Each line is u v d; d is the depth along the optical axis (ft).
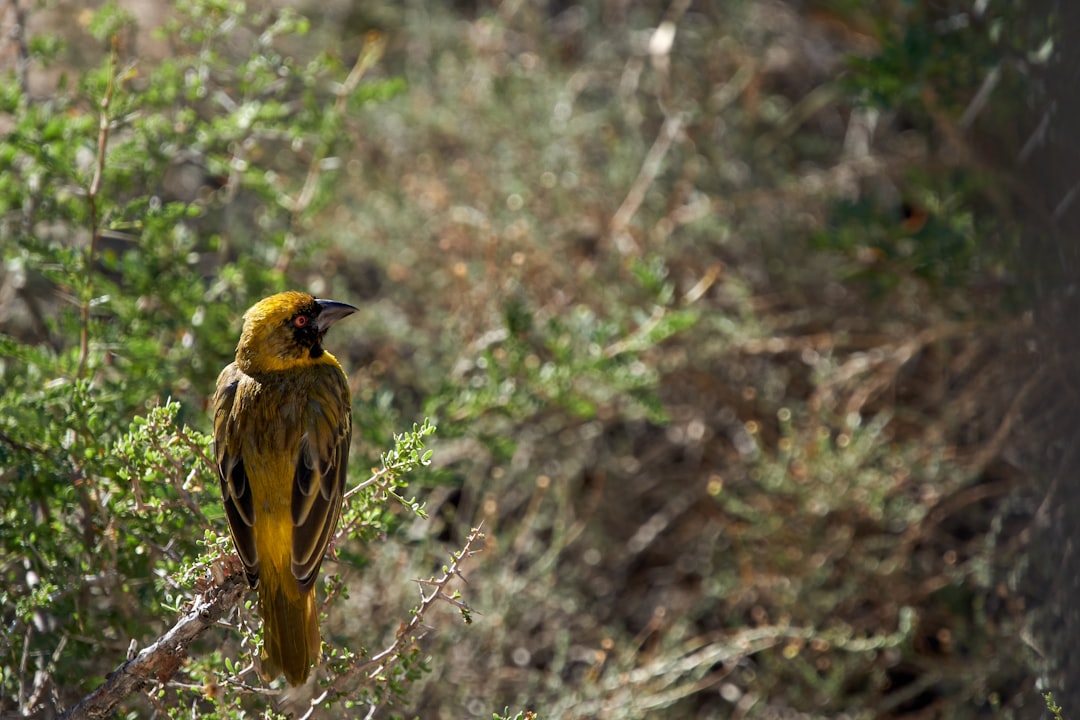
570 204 47.16
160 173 37.27
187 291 34.96
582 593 42.04
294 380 27.27
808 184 47.73
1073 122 31.14
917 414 41.88
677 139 48.16
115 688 23.41
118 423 30.27
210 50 37.60
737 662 37.86
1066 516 31.04
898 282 41.55
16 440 28.60
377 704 25.02
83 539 28.58
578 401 37.01
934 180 45.21
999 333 40.57
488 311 40.86
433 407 36.11
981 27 39.81
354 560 29.27
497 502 41.42
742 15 51.55
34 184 35.24
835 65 52.54
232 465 25.75
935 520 39.93
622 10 55.11
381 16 54.85
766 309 46.83
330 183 39.34
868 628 39.04
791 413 42.98
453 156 51.62
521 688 37.47
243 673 24.17
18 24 39.96
